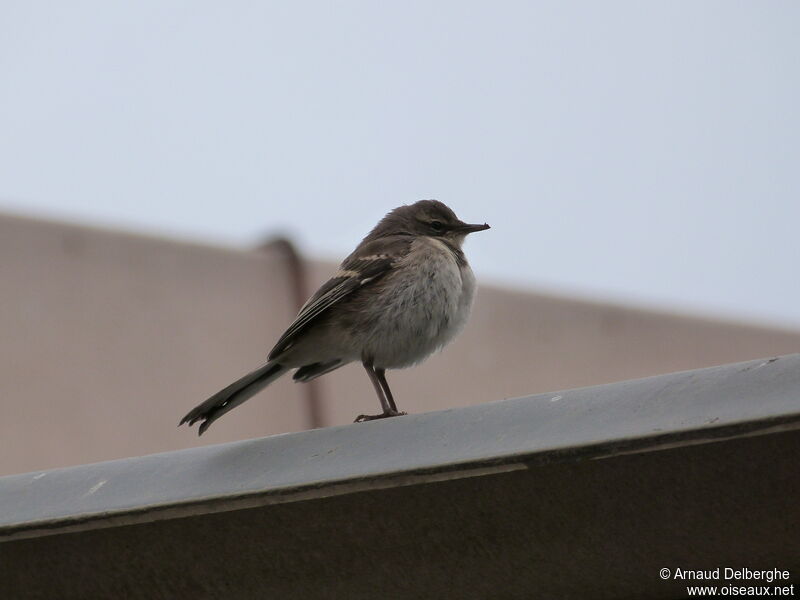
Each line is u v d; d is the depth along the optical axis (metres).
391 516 7.61
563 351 19.78
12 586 8.36
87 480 7.98
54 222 17.39
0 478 8.37
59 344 16.73
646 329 20.67
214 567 8.02
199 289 17.64
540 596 7.93
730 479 7.02
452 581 7.87
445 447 7.22
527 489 7.34
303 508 7.65
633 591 7.77
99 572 8.19
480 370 18.95
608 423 6.90
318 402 17.67
